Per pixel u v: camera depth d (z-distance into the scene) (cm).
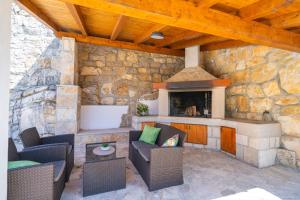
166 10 190
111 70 493
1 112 131
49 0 263
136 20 327
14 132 395
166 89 468
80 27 353
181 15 198
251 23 243
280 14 240
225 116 448
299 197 216
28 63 422
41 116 401
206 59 504
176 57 561
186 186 240
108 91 490
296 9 222
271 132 319
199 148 418
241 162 331
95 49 478
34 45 427
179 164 245
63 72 399
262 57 367
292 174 281
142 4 178
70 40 401
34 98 403
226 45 427
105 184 222
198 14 208
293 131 315
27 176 159
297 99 310
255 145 311
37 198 163
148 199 209
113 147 273
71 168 276
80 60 465
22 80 418
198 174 277
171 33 395
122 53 503
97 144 279
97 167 217
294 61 315
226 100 450
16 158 205
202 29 222
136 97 518
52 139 279
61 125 396
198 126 424
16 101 400
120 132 443
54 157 228
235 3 220
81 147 399
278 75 339
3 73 132
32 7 273
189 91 458
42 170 165
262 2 212
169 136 283
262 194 222
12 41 414
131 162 320
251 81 389
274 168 305
